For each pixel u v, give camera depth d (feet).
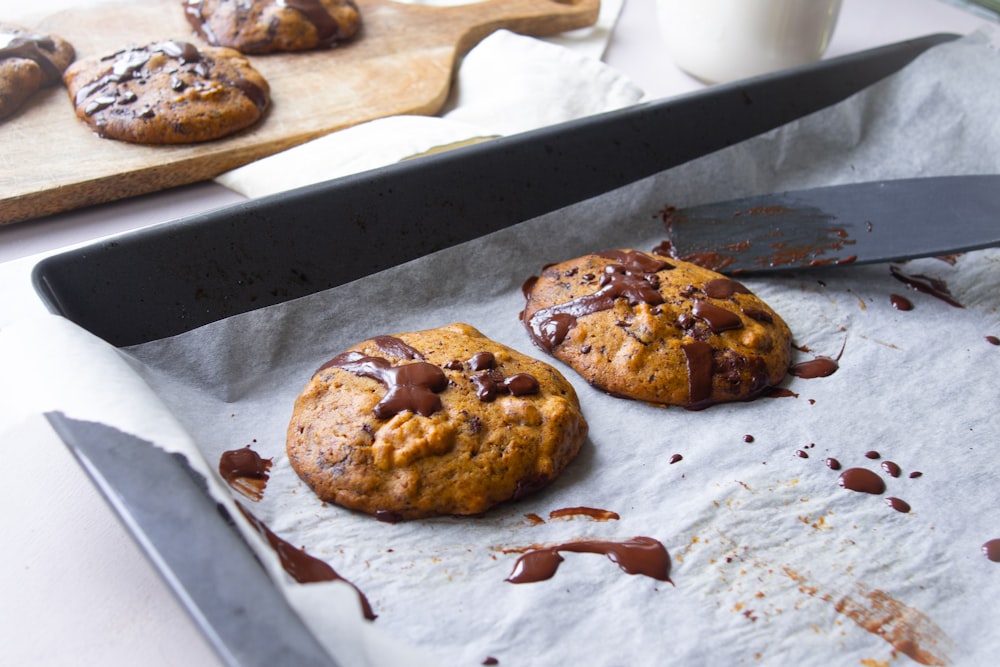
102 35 1.94
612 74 1.85
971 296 1.61
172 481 1.13
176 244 1.37
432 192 1.51
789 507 1.33
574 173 1.61
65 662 1.15
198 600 1.06
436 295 1.53
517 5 2.10
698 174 1.69
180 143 1.70
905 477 1.36
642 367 1.43
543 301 1.52
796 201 1.66
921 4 2.22
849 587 1.26
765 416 1.43
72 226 1.61
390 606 1.20
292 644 1.02
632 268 1.54
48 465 1.29
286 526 1.27
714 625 1.21
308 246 1.45
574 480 1.34
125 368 1.23
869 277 1.63
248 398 1.39
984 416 1.44
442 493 1.29
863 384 1.48
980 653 1.21
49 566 1.21
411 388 1.34
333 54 1.94
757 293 1.59
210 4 1.95
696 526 1.30
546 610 1.21
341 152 1.65
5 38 1.79
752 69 1.88
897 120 1.80
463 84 1.93
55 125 1.72
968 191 1.62
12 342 1.23
